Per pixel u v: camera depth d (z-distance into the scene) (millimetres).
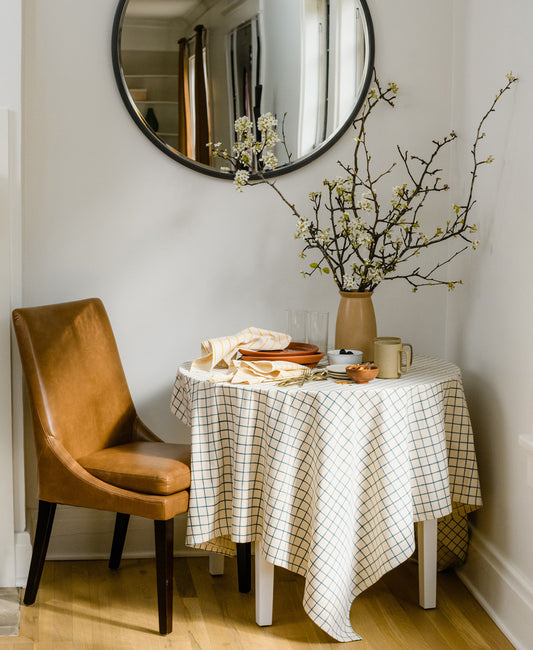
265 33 2834
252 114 2854
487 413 2590
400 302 2984
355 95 2887
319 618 2203
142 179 2820
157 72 2779
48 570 2787
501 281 2471
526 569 2295
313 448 2199
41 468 2373
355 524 2299
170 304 2889
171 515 2283
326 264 2945
